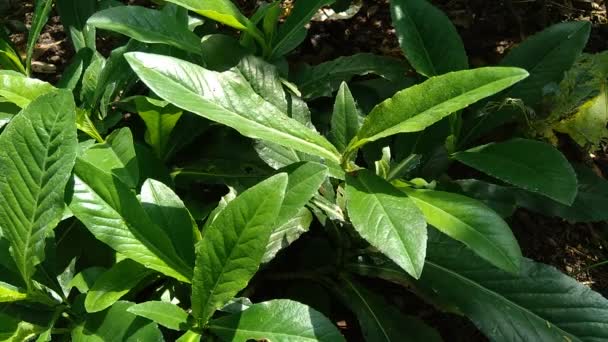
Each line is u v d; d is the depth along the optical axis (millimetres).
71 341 547
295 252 686
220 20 655
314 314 501
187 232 544
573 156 804
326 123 738
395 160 704
